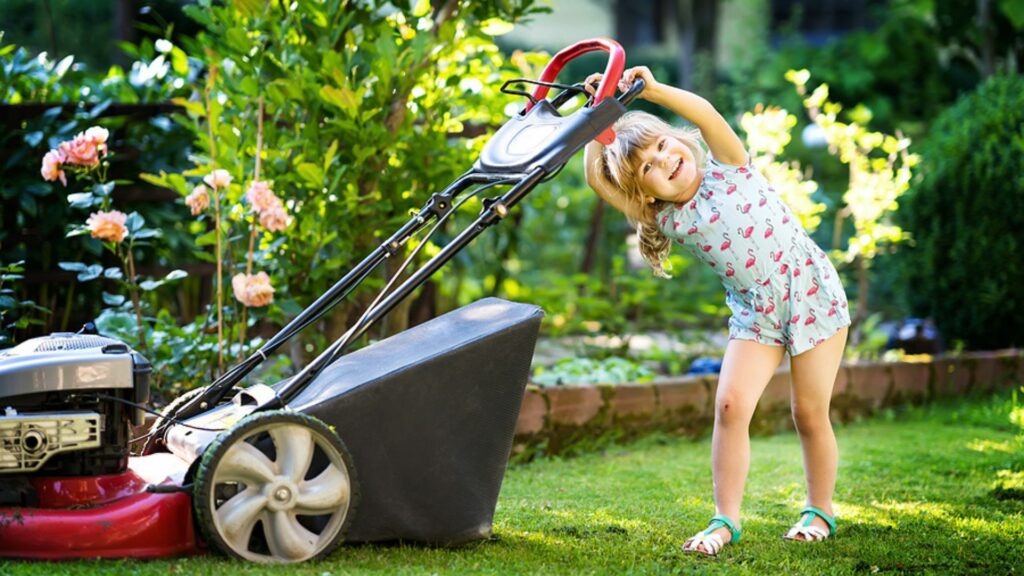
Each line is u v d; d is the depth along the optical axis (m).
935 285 7.34
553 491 4.37
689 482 4.62
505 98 5.61
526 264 9.80
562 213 10.13
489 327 3.36
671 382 5.72
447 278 7.87
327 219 5.02
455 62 5.49
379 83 4.95
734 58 15.20
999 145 7.22
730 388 3.53
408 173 5.29
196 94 5.60
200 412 3.53
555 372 6.18
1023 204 7.07
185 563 3.00
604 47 3.49
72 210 5.45
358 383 3.20
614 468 4.91
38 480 3.14
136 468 3.36
